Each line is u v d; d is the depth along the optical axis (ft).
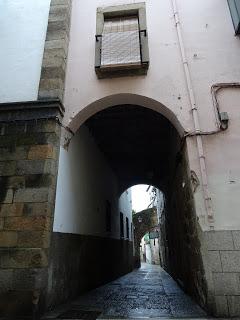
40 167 14.33
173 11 18.70
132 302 15.98
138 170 36.27
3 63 17.78
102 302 16.03
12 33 18.83
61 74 16.90
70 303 15.67
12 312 11.83
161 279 30.81
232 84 15.97
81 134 21.53
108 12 19.15
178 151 19.10
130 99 16.90
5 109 15.75
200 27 18.02
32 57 17.75
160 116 23.03
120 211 39.58
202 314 12.65
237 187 13.94
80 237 19.38
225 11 18.25
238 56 16.79
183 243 20.86
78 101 16.76
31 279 12.26
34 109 15.65
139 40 17.56
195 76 16.56
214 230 13.24
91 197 23.56
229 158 14.51
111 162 33.22
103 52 17.48
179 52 17.39
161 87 16.51
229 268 12.62
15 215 13.46
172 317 12.14
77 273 18.25
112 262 30.14
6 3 20.04
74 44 18.60
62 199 16.03
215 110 15.51
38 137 14.99
